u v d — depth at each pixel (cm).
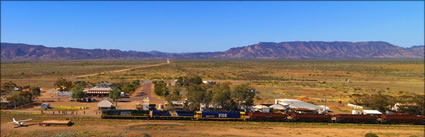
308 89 13988
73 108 8506
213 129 6316
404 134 6194
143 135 5434
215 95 8606
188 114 7169
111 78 18288
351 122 7225
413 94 12319
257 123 7025
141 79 18025
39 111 8025
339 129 6569
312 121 7231
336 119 7244
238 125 6762
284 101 9338
